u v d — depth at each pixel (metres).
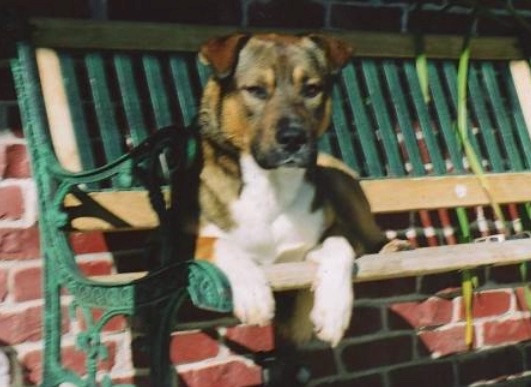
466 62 2.94
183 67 2.72
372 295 2.98
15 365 2.66
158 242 2.65
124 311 2.31
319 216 2.61
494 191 2.89
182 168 2.46
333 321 2.35
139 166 2.49
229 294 2.16
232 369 2.83
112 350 2.72
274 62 2.56
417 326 3.04
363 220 2.76
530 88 3.04
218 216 2.55
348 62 2.76
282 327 2.69
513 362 3.17
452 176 2.87
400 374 3.02
